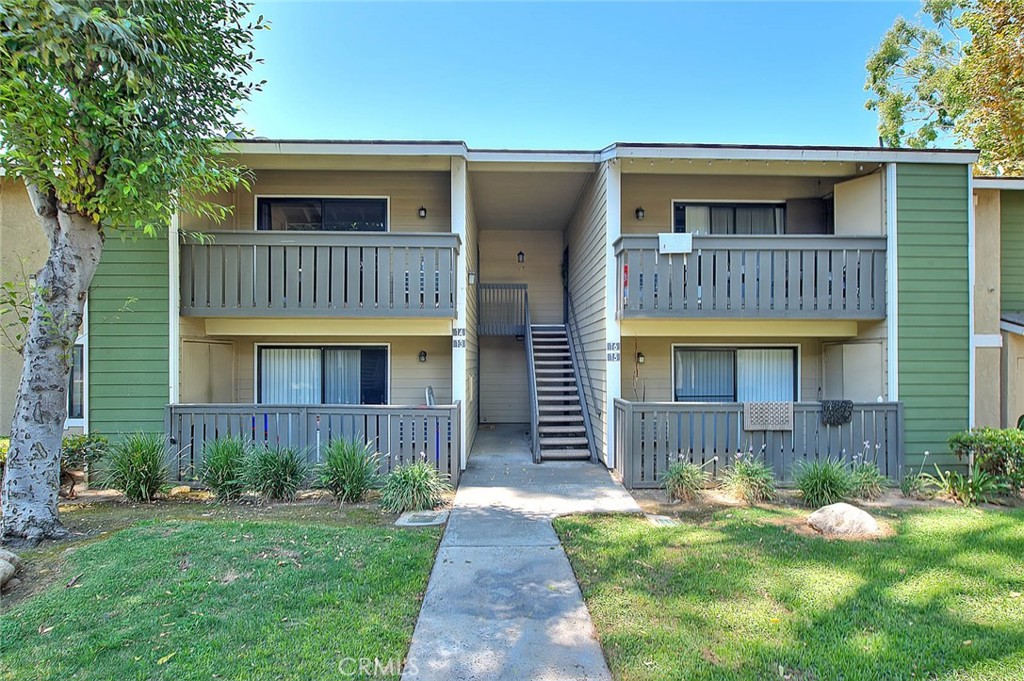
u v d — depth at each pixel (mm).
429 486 5910
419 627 3199
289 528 4805
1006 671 2689
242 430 7047
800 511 5738
